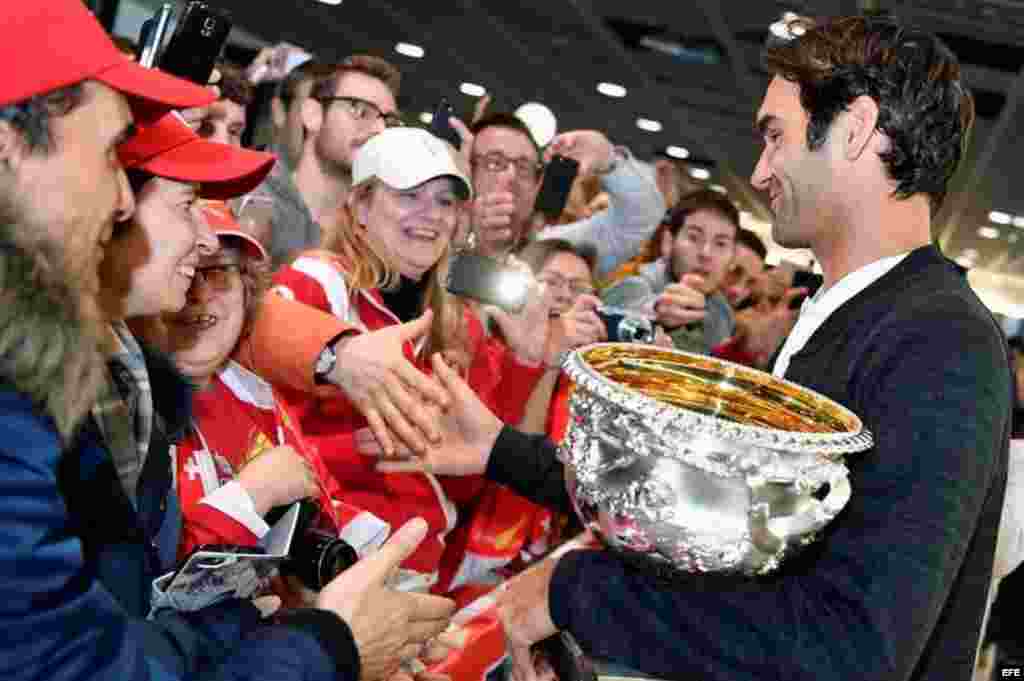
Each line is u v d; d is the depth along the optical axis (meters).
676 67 8.17
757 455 1.05
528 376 2.52
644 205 3.63
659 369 1.37
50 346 0.94
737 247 4.57
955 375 1.15
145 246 1.25
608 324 2.62
